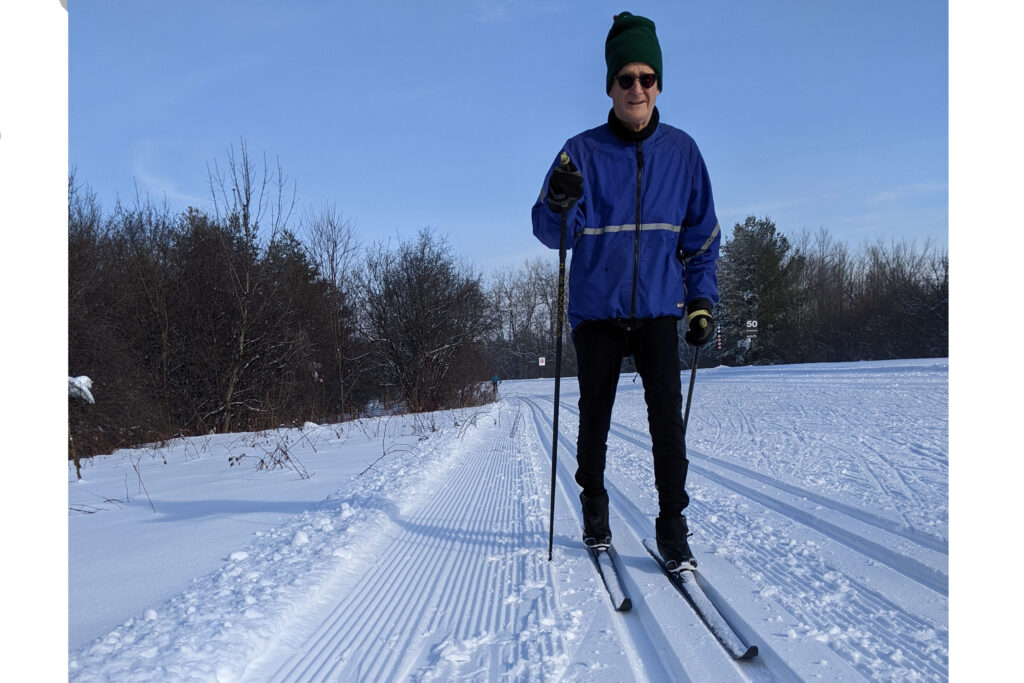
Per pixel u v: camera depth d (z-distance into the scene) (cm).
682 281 325
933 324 4509
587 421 335
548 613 257
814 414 1007
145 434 1345
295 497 540
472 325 2411
